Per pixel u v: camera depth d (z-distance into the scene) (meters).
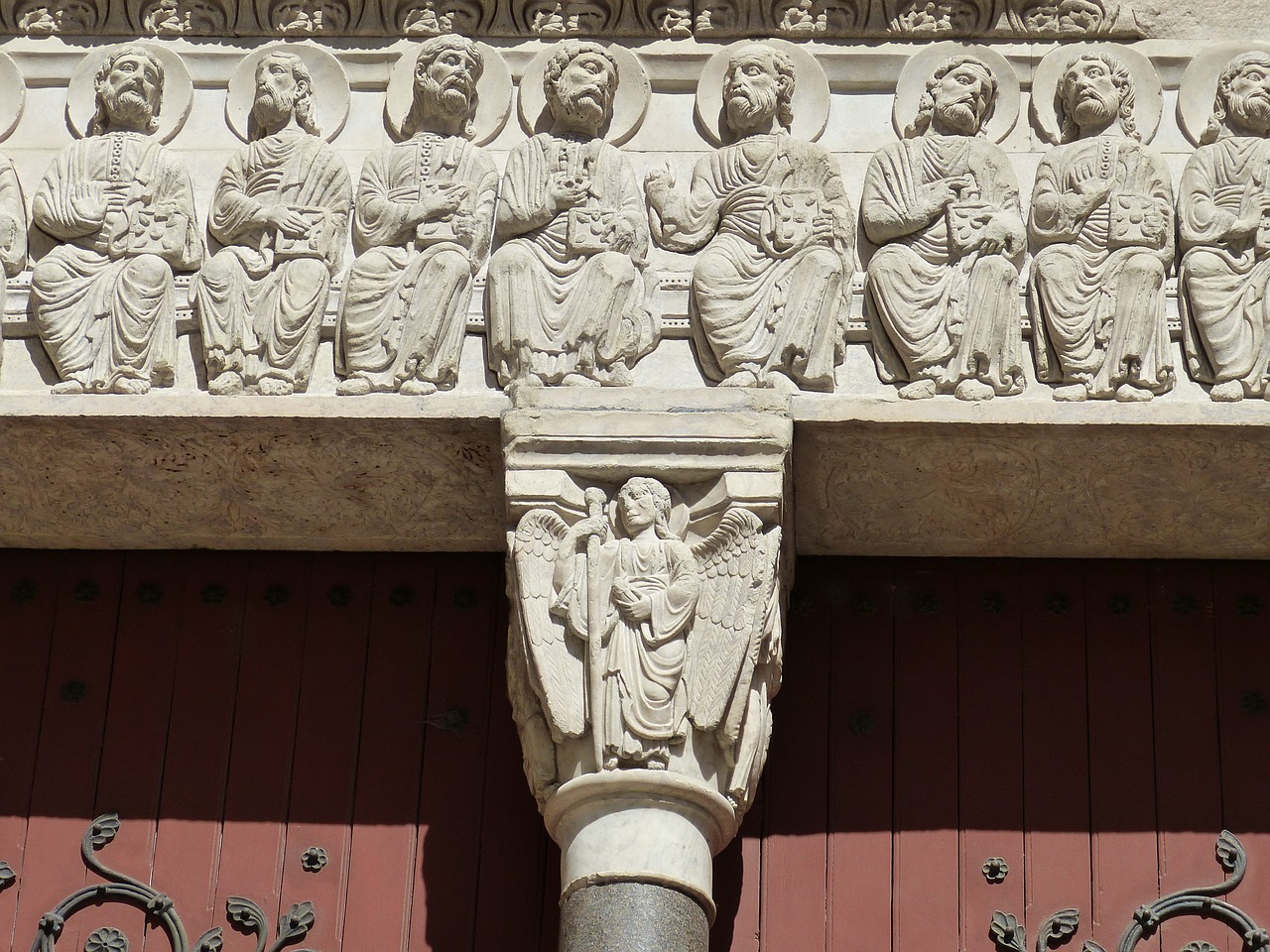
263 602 7.13
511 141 7.15
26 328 6.82
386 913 6.62
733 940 6.55
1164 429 6.45
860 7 7.24
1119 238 6.71
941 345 6.61
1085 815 6.71
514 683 6.41
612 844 6.10
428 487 6.84
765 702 6.38
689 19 7.28
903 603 7.07
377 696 6.96
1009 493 6.77
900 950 6.52
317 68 7.25
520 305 6.64
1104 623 7.01
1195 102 7.11
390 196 6.88
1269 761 6.77
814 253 6.70
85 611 7.12
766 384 6.56
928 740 6.85
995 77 7.16
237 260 6.80
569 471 6.46
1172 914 6.54
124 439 6.68
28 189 7.09
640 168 7.06
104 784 6.83
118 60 7.16
